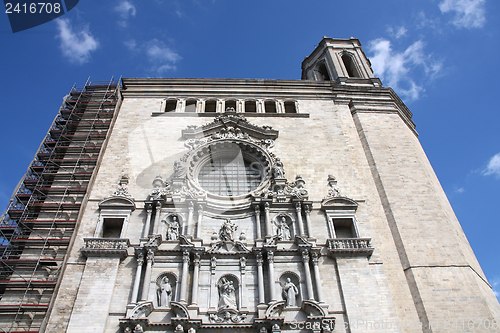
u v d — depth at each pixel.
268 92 40.22
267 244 26.19
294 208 29.30
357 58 47.88
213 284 24.91
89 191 30.67
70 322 22.58
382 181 32.16
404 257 27.39
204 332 22.62
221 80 40.91
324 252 26.86
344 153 34.16
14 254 27.95
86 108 38.31
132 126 35.97
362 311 23.94
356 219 29.08
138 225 28.17
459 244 28.14
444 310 24.64
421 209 30.20
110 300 23.72
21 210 30.11
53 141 35.56
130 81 40.59
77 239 26.94
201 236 27.81
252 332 22.77
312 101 39.59
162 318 23.06
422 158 36.69
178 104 38.75
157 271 25.38
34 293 25.12
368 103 39.66
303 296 24.61
